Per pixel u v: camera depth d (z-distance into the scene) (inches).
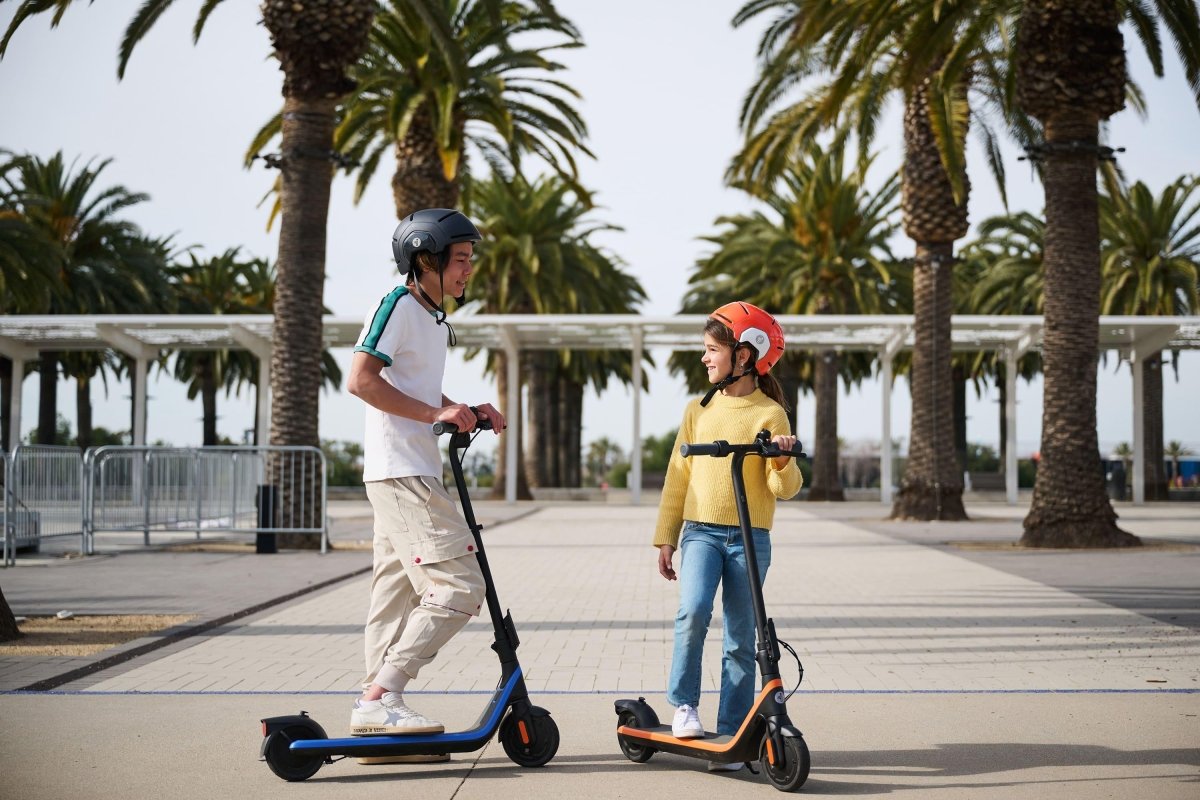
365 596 410.9
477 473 2134.6
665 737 172.1
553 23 869.2
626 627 331.6
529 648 292.7
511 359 1298.0
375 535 185.0
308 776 166.7
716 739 170.1
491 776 169.3
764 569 178.4
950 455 914.1
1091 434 620.4
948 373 916.0
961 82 867.4
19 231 1162.6
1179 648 288.4
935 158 901.8
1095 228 625.3
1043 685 239.3
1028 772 168.2
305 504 625.0
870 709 214.7
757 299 1489.9
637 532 780.6
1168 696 226.7
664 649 291.4
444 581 174.9
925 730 196.5
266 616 356.5
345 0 636.7
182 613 349.1
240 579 458.3
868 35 689.0
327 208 657.0
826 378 1510.8
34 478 554.6
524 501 1439.5
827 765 173.3
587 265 1424.7
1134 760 175.0
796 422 1568.7
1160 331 1251.2
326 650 289.3
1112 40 620.1
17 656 268.1
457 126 851.4
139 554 592.4
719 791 160.2
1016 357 1298.0
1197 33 621.3
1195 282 1352.1
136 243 1515.7
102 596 396.8
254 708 215.9
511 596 410.0
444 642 175.9
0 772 170.2
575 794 159.2
